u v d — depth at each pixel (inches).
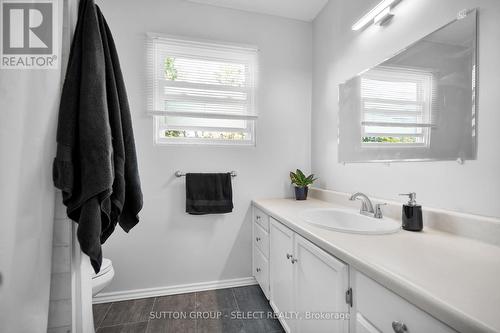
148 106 73.0
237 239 80.7
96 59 33.1
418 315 21.1
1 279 27.0
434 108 41.9
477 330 15.8
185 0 76.2
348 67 66.9
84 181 30.6
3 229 27.1
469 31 36.4
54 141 30.6
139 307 67.7
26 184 28.5
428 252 29.9
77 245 34.8
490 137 33.9
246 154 81.6
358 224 51.3
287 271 51.8
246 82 82.8
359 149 61.6
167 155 74.7
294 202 74.2
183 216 76.1
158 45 74.5
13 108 27.8
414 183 46.3
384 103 53.2
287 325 51.8
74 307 34.4
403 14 48.8
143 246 73.2
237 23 80.7
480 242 33.7
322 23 80.5
